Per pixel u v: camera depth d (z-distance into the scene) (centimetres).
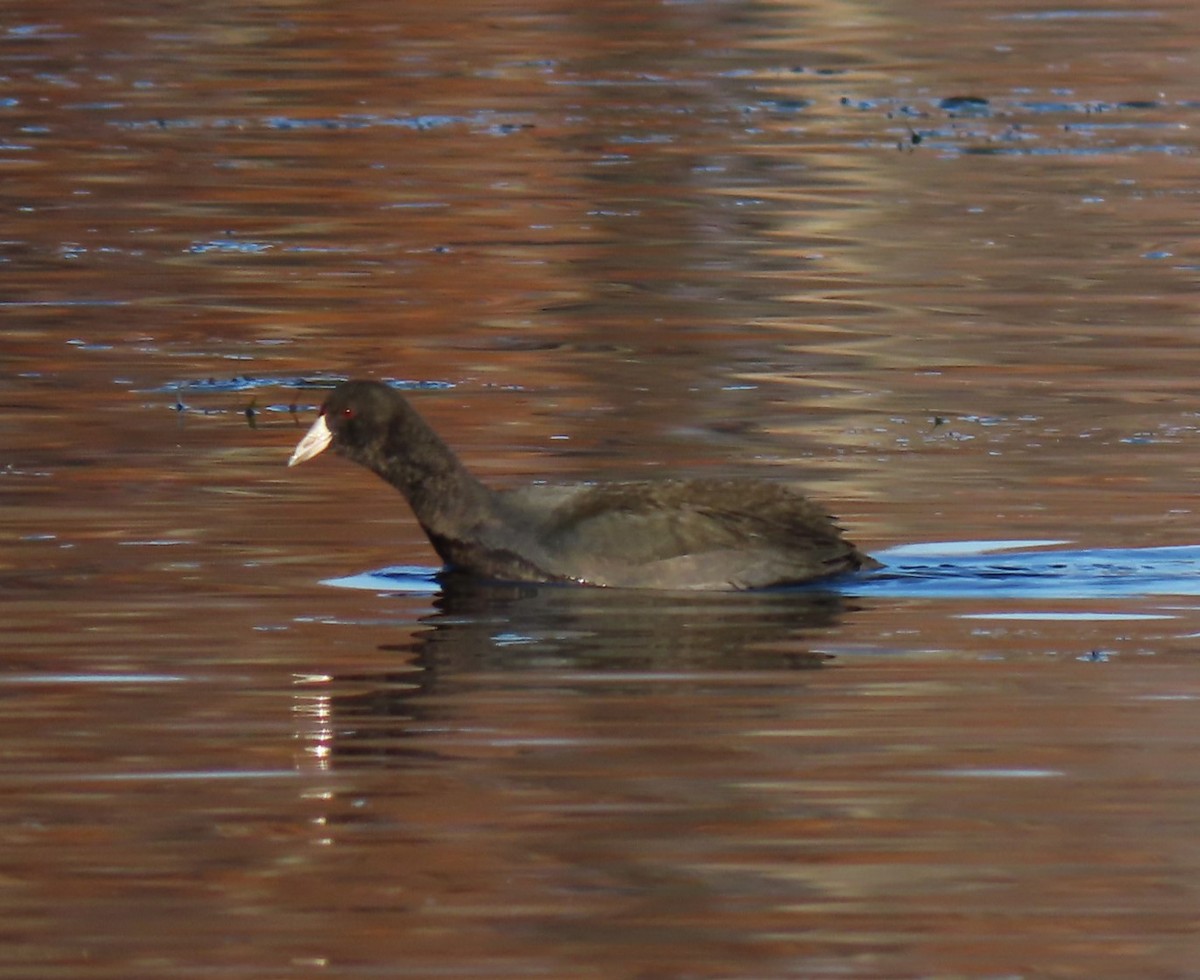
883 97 5088
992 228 3812
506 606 1962
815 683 1741
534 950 1274
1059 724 1638
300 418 2669
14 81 5225
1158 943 1281
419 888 1362
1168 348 3005
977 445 2525
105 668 1783
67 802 1500
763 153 4484
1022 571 2050
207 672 1772
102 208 3975
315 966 1258
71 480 2386
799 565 2033
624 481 2256
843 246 3691
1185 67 5422
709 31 5947
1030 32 5925
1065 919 1313
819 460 2467
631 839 1431
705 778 1534
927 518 2228
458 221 3894
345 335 3117
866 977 1242
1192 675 1745
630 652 1825
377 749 1596
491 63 5488
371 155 4466
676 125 4772
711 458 2475
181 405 2727
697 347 3039
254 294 3362
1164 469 2405
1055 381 2833
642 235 3784
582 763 1562
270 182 4212
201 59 5516
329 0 6322
